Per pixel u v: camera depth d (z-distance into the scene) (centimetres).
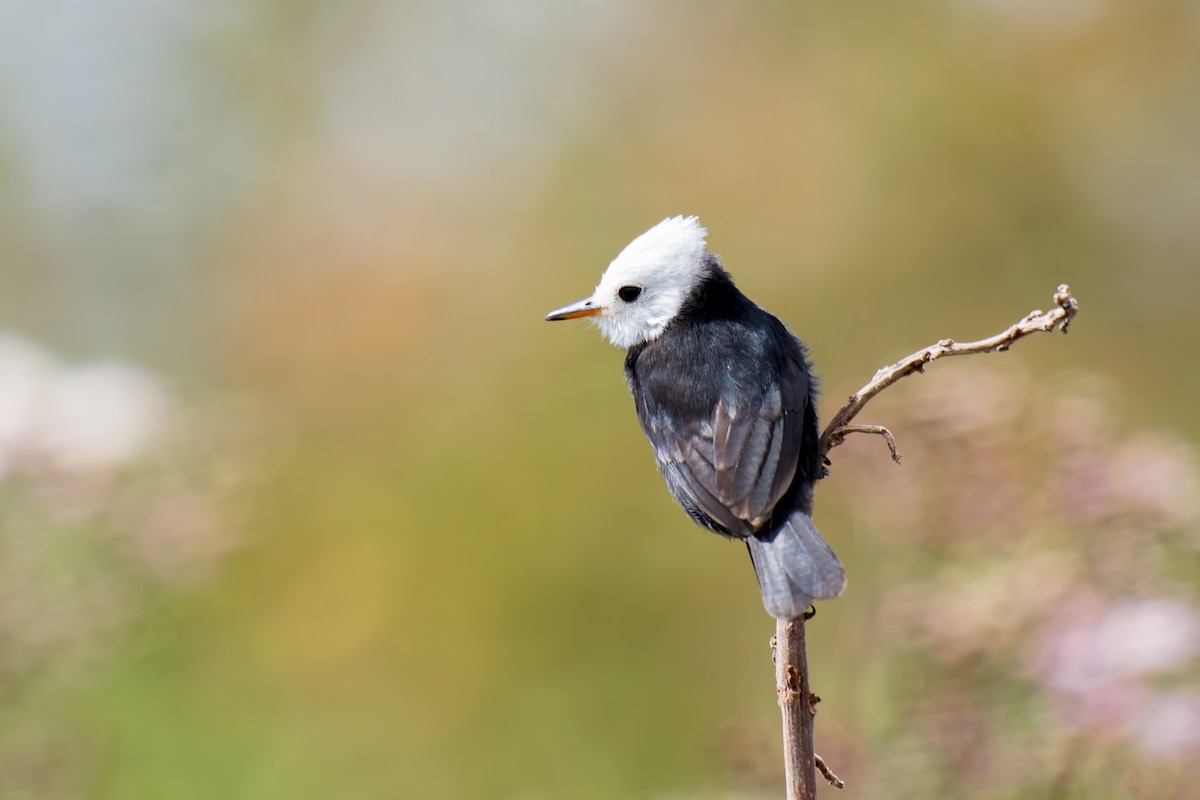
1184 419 1823
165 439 1070
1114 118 1889
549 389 1648
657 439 736
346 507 1584
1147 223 1894
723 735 908
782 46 1888
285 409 1742
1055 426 905
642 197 1820
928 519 901
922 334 1800
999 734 801
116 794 1050
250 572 1397
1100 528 852
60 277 1914
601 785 1384
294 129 1967
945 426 909
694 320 769
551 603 1521
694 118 1873
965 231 1836
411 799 1299
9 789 961
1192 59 1870
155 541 1009
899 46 1859
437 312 1784
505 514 1574
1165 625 780
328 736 1236
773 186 1822
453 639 1487
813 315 1784
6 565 984
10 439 1012
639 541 1554
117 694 1073
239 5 1961
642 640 1520
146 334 1925
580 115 1891
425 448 1631
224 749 1141
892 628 842
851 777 823
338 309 1817
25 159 1898
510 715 1446
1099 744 764
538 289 1773
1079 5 1886
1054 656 785
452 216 1878
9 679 961
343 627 1459
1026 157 1844
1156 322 1872
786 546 633
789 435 700
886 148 1827
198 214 1956
